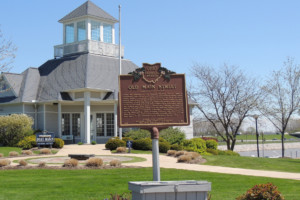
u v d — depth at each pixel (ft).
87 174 59.57
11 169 64.69
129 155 90.07
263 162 81.71
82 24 142.51
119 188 48.16
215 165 75.61
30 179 54.90
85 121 122.21
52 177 56.70
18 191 46.60
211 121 145.38
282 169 72.18
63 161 76.54
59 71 137.28
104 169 64.44
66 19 144.15
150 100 37.78
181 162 77.51
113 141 103.76
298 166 76.64
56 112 132.98
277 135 350.43
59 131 124.26
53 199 42.34
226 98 142.92
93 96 124.88
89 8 141.38
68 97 126.11
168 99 37.91
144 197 27.68
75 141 133.49
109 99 125.08
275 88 142.92
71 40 146.30
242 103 142.41
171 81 38.22
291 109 141.28
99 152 97.71
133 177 56.44
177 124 37.45
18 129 112.78
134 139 115.14
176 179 54.95
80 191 46.52
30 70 139.95
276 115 142.82
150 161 77.66
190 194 28.14
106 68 136.15
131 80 38.01
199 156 82.74
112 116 133.39
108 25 146.61
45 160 78.48
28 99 128.57
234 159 84.69
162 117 37.63
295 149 254.06
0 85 135.44
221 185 50.90
